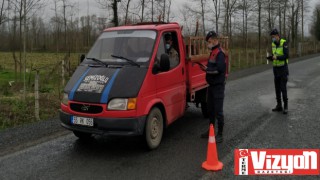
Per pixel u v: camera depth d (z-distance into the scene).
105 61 6.02
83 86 5.59
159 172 4.89
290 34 47.69
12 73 20.69
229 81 16.11
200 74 7.77
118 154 5.70
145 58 5.82
